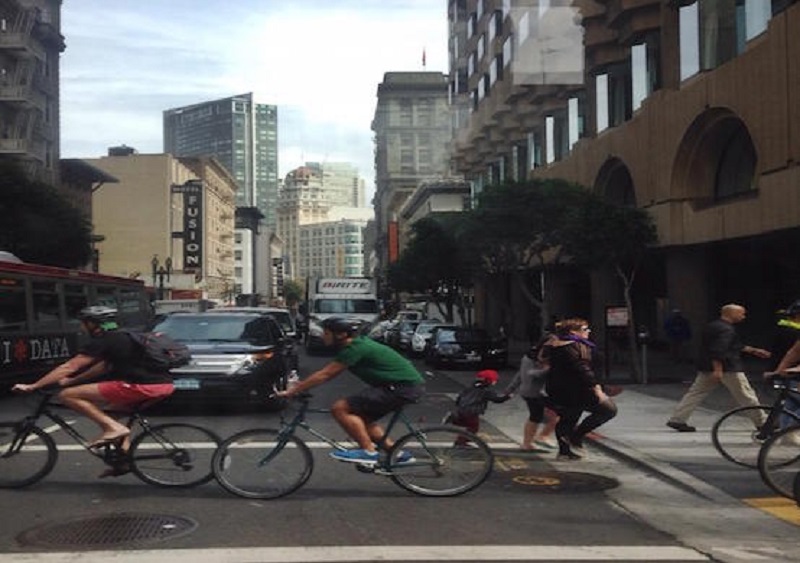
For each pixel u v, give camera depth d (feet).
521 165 148.66
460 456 26.76
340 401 26.37
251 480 26.08
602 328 106.63
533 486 28.27
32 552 20.21
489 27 160.86
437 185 273.54
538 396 35.06
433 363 88.58
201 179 379.96
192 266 303.48
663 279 106.63
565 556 20.13
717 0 74.90
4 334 55.62
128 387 26.61
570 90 115.03
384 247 422.82
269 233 544.62
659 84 88.84
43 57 179.42
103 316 26.71
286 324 82.33
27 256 122.72
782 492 26.53
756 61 66.64
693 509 25.26
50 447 27.37
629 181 100.73
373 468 26.27
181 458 26.99
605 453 35.01
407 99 421.59
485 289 161.27
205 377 44.27
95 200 308.19
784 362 30.96
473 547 20.84
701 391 38.34
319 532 22.18
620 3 91.56
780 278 90.63
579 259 73.56
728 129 77.15
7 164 122.83
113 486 27.45
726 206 73.72
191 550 20.38
